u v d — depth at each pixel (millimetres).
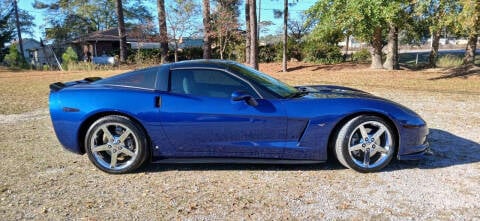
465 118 6367
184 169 4000
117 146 3844
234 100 3627
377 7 15469
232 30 25125
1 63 29938
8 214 2986
